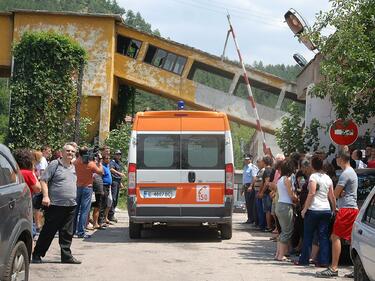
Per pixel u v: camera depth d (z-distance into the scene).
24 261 7.59
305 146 21.45
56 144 29.02
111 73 31.92
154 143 13.89
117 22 32.38
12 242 7.01
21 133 28.89
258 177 17.84
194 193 13.74
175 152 13.84
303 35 15.32
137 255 11.83
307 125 22.80
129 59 33.06
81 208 14.32
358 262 8.02
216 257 11.77
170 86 33.31
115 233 15.68
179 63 33.47
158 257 11.62
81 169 14.16
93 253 11.98
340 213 9.96
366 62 13.48
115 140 30.08
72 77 29.50
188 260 11.34
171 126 13.92
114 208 18.38
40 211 13.47
